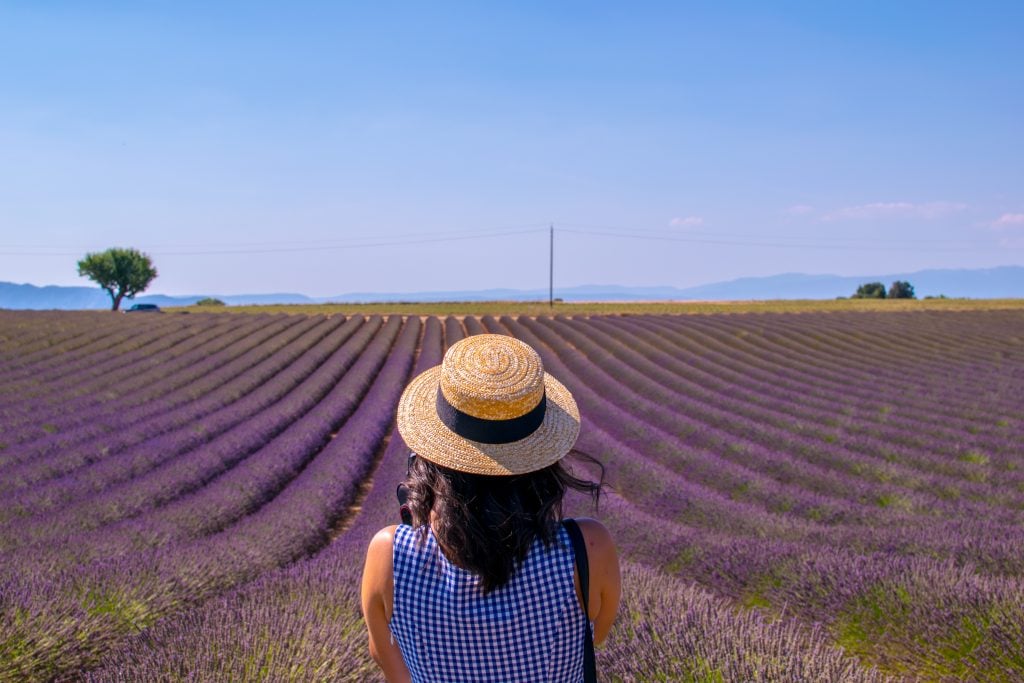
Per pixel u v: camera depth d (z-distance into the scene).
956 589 4.97
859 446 14.40
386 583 1.48
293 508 9.86
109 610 5.20
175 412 18.36
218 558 6.70
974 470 12.30
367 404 20.97
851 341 33.22
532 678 1.46
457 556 1.41
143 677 3.71
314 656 3.87
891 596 5.07
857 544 7.03
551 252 71.31
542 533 1.45
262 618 4.25
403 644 1.51
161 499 10.66
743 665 3.55
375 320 46.38
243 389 22.62
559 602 1.46
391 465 13.59
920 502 10.05
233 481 11.45
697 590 5.57
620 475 12.06
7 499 10.58
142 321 40.78
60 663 4.54
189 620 4.50
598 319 43.84
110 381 23.75
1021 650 4.26
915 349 30.88
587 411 20.17
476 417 1.45
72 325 37.28
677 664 3.60
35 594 4.97
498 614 1.43
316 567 5.73
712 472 12.09
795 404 19.59
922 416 17.94
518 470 1.43
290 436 15.67
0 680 4.27
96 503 10.05
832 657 3.70
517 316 47.97
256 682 3.67
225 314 48.41
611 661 3.76
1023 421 17.17
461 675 1.47
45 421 17.27
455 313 57.00
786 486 10.95
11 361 26.91
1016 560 6.10
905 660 4.65
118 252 73.81
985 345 31.70
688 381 23.28
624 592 4.64
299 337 36.66
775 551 6.54
